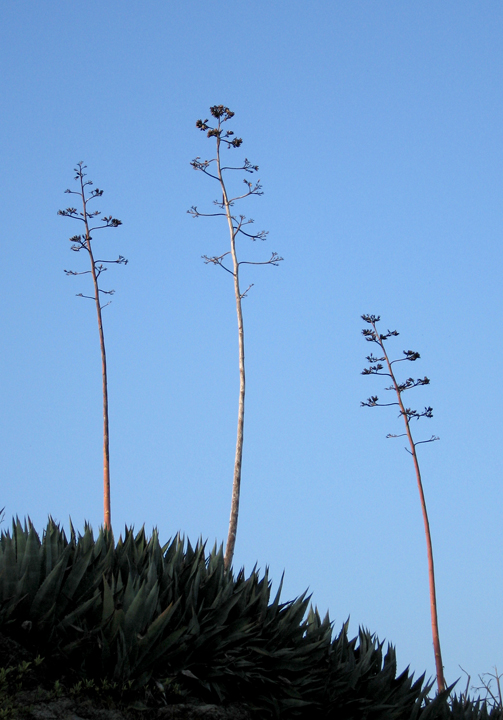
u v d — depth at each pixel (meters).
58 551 11.00
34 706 9.47
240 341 26.22
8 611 10.09
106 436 27.25
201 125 28.27
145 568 11.48
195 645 10.69
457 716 13.20
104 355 28.62
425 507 27.67
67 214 29.72
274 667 11.30
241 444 24.70
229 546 23.41
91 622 10.50
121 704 9.97
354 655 13.16
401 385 28.78
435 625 25.67
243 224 27.78
